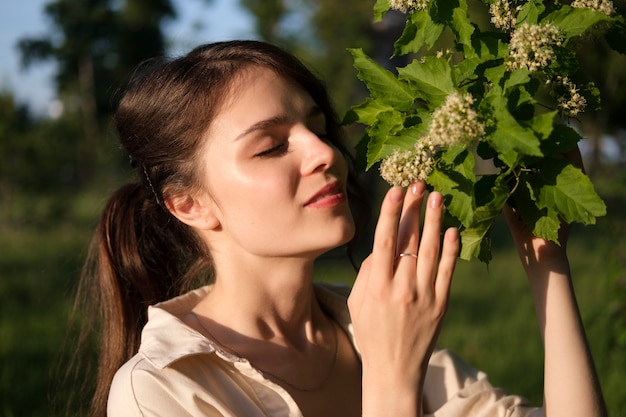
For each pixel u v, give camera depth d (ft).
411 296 5.81
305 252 6.53
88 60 105.70
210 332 6.86
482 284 32.30
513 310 26.76
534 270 6.61
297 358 6.97
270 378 6.74
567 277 6.56
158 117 6.99
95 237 8.58
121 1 109.40
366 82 6.04
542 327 6.55
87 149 73.77
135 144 7.34
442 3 5.78
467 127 5.03
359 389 7.23
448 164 5.50
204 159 6.75
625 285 17.62
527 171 5.49
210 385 6.16
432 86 5.61
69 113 91.35
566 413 6.28
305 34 57.52
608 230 18.63
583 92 5.82
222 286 7.00
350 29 54.34
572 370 6.35
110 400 6.24
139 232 8.06
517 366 19.54
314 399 6.88
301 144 6.51
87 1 105.70
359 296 6.06
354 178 9.16
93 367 14.40
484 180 5.56
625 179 24.08
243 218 6.55
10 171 51.85
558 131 5.31
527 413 7.02
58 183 56.65
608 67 35.96
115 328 7.98
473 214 5.34
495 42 5.76
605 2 5.75
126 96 7.47
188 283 8.02
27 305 25.36
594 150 40.75
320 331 7.30
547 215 5.49
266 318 6.91
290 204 6.42
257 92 6.60
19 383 16.71
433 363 7.51
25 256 36.37
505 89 5.31
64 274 28.71
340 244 6.48
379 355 5.87
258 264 6.77
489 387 7.35
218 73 6.70
